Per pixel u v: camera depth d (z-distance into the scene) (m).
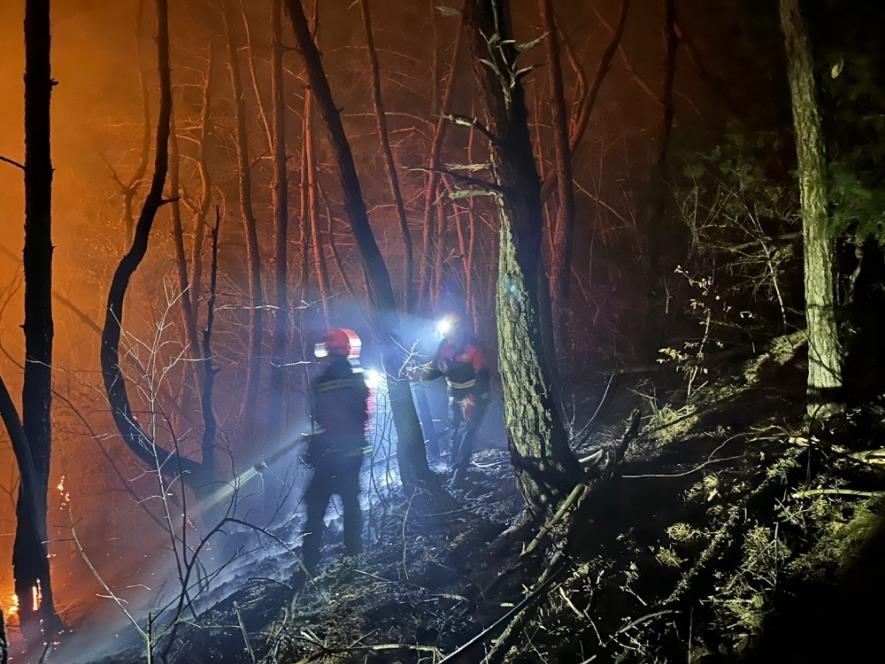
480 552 5.61
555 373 6.86
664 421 6.80
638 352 10.68
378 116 12.88
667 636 4.02
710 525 4.75
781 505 4.54
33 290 6.81
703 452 5.78
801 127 5.32
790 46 5.33
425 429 10.03
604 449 6.08
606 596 4.48
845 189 5.14
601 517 5.10
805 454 4.95
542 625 4.45
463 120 5.07
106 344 8.24
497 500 6.72
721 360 8.03
